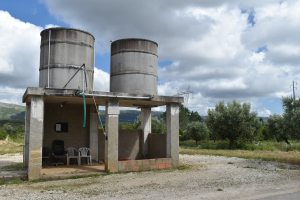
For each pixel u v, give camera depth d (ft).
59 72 33.14
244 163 43.65
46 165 38.40
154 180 28.09
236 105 90.58
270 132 106.01
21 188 24.26
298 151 68.64
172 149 37.60
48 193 22.13
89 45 36.09
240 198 20.56
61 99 34.65
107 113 34.06
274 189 23.97
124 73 37.45
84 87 34.35
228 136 88.53
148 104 42.50
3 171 32.96
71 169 34.60
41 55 34.63
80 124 42.55
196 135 116.98
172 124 37.93
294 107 61.87
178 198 20.53
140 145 48.21
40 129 29.27
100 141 44.27
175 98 37.86
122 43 38.19
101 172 32.55
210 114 93.56
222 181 27.71
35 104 29.32
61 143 40.86
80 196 21.08
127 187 24.58
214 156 56.18
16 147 82.07
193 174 32.14
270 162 44.91
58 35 33.71
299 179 29.04
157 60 40.68
